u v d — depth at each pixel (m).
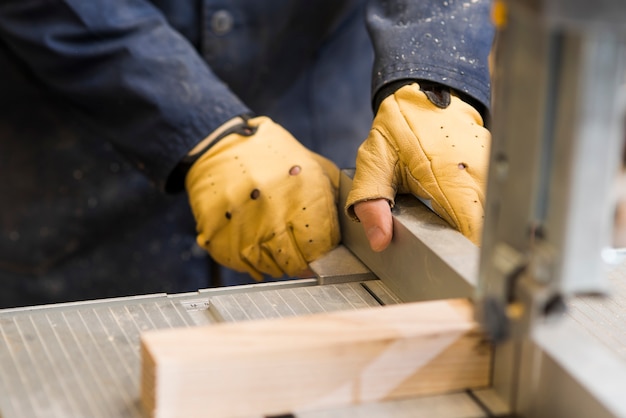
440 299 1.08
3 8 1.68
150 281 2.11
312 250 1.38
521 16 0.67
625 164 0.84
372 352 0.88
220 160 1.50
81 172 2.02
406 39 1.42
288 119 2.07
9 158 1.99
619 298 1.15
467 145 1.28
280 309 1.15
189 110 1.60
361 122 2.14
